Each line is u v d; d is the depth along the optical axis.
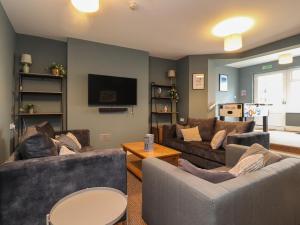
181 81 5.36
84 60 3.96
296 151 4.05
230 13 2.79
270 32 3.48
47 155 1.62
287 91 6.73
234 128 3.30
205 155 3.08
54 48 3.93
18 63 3.62
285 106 6.80
